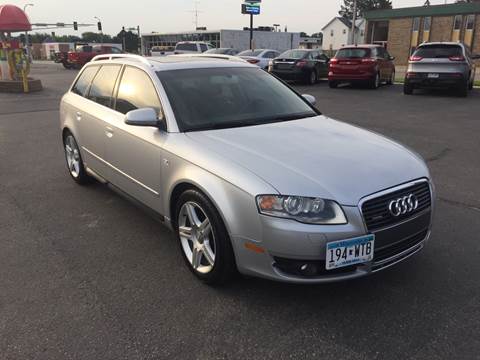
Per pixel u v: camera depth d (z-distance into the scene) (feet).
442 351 8.75
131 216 15.62
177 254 12.85
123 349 8.87
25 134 30.09
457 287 10.98
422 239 10.87
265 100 14.23
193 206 11.07
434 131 29.94
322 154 10.58
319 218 9.11
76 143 18.02
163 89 12.96
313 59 65.82
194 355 8.71
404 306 10.21
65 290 10.96
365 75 56.80
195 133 11.87
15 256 12.69
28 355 8.71
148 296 10.69
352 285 11.06
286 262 9.35
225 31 147.23
